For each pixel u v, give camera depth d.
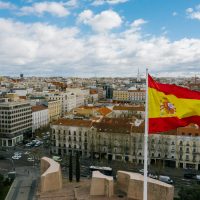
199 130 166.62
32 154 196.12
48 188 108.25
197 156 165.00
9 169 165.25
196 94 42.34
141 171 158.00
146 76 40.72
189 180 146.50
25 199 121.50
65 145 194.50
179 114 41.94
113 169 164.00
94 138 186.00
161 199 90.44
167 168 167.75
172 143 169.25
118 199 99.00
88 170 160.38
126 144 178.12
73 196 102.69
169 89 42.19
